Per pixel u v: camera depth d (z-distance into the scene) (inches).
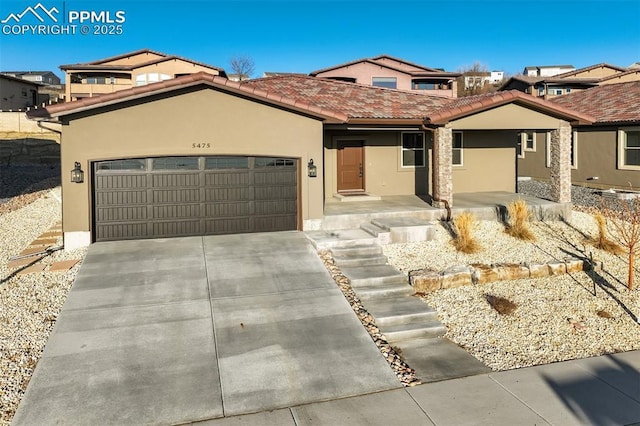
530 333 313.3
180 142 462.3
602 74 1961.1
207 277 376.8
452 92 1776.6
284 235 486.9
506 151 749.9
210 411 225.5
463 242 461.1
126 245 447.8
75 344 279.9
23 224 573.3
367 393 241.9
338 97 654.5
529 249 471.8
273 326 306.8
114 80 1649.9
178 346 281.3
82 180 443.2
